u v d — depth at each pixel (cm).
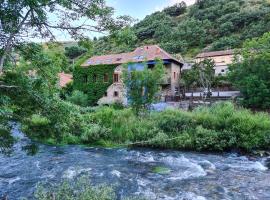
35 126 733
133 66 2662
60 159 1664
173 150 2062
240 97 3662
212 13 9894
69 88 4422
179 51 8438
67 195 541
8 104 637
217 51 7125
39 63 668
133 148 2105
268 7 9225
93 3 607
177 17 11469
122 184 1213
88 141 2223
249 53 3594
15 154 1695
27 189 1116
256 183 1274
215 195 1102
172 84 4106
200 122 2291
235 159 1827
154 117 2484
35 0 549
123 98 3947
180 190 1153
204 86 4184
